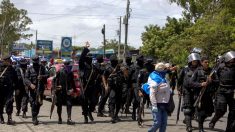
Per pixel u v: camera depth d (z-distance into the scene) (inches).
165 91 368.8
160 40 2206.0
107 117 581.6
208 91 450.0
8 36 2906.0
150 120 553.9
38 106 504.1
